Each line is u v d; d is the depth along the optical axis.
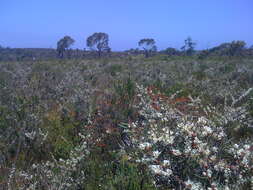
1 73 10.46
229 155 3.38
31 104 5.77
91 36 50.12
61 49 45.66
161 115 4.09
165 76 8.94
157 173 2.95
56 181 3.17
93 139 4.34
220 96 6.64
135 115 4.98
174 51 47.03
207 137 3.43
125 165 3.38
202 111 5.22
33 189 3.05
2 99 6.18
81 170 3.56
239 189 2.94
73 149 3.96
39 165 3.52
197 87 7.92
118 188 3.03
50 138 4.42
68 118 5.33
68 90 7.08
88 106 5.60
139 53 53.91
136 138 3.78
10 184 3.16
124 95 5.81
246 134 4.56
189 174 3.04
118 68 13.23
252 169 3.12
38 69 13.06
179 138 3.39
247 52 37.94
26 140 4.29
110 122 4.81
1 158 3.78
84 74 10.27
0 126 4.71
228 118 4.42
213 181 2.96
